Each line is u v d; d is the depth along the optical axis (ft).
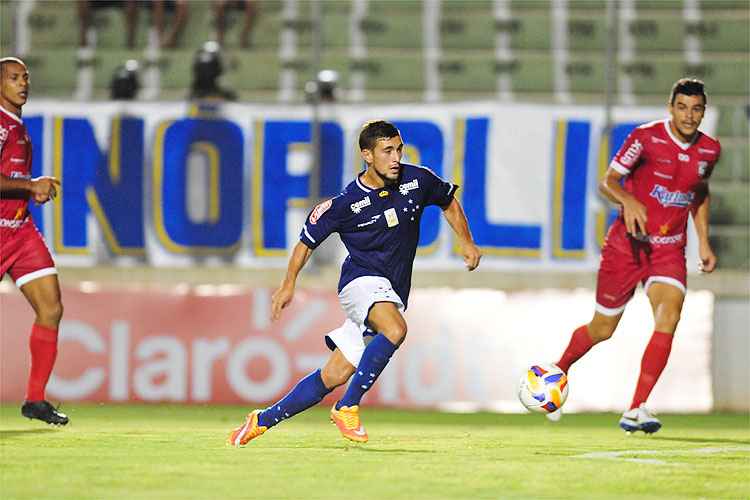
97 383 122.42
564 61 165.99
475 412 120.57
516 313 123.85
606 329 90.43
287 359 122.31
